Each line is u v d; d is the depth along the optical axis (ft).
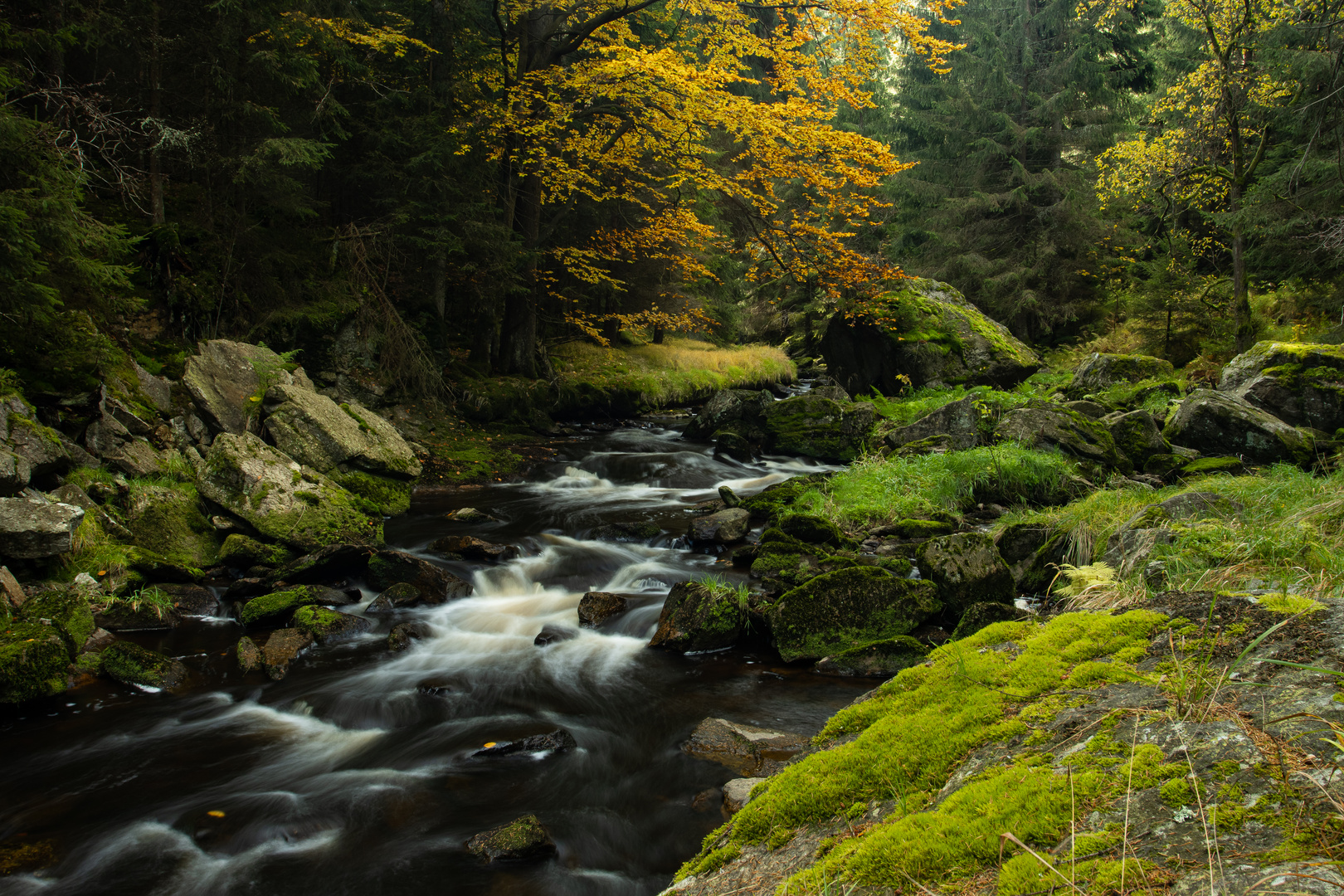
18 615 18.65
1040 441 33.96
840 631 19.25
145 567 23.06
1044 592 22.00
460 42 51.65
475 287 53.98
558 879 11.02
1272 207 48.11
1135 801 4.62
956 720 6.49
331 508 28.02
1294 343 36.52
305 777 14.06
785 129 47.11
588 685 17.97
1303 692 5.07
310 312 42.09
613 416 62.39
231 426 31.12
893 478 33.09
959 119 82.43
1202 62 60.80
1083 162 81.82
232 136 39.86
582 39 51.11
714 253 73.46
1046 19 81.05
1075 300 77.15
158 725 16.11
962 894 4.54
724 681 18.07
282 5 38.75
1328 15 46.91
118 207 37.14
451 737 15.57
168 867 11.39
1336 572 13.32
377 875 11.14
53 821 12.63
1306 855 3.77
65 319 27.45
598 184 56.29
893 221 87.86
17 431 22.56
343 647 20.43
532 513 34.68
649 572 26.25
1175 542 16.99
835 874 5.13
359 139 49.11
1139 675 6.13
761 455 48.21
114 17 34.09
